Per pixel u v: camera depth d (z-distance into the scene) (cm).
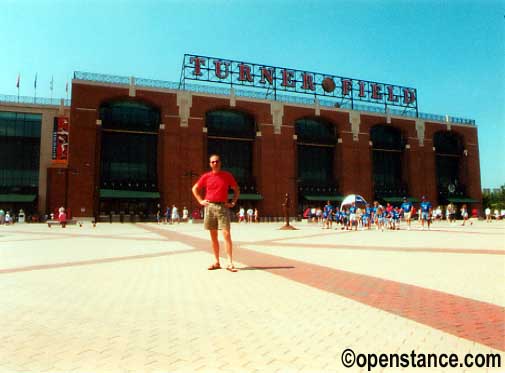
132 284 599
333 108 5194
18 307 461
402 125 5541
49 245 1298
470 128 6016
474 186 5897
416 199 5409
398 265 799
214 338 349
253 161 4844
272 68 5034
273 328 376
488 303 475
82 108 4028
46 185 4359
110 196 4028
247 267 771
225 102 4659
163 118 4366
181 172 4341
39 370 281
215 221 735
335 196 5062
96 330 373
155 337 353
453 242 1384
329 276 665
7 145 4312
